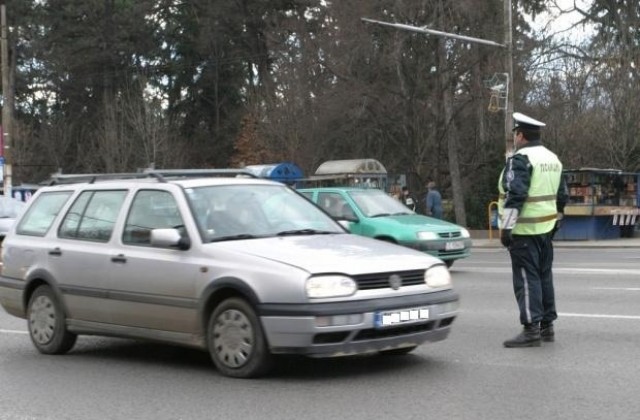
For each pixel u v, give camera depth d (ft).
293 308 20.26
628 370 21.99
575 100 105.81
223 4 161.38
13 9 168.25
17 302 28.07
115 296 24.47
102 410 19.38
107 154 157.79
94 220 26.22
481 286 42.86
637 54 104.22
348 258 21.30
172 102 182.91
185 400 19.97
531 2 122.01
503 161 106.32
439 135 105.19
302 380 21.54
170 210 23.97
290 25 128.88
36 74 178.91
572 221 84.28
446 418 17.72
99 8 172.55
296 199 26.05
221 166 175.52
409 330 21.58
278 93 133.49
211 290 21.83
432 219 50.88
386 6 101.86
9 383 22.56
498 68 98.43
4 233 51.98
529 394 19.63
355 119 112.88
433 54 102.68
